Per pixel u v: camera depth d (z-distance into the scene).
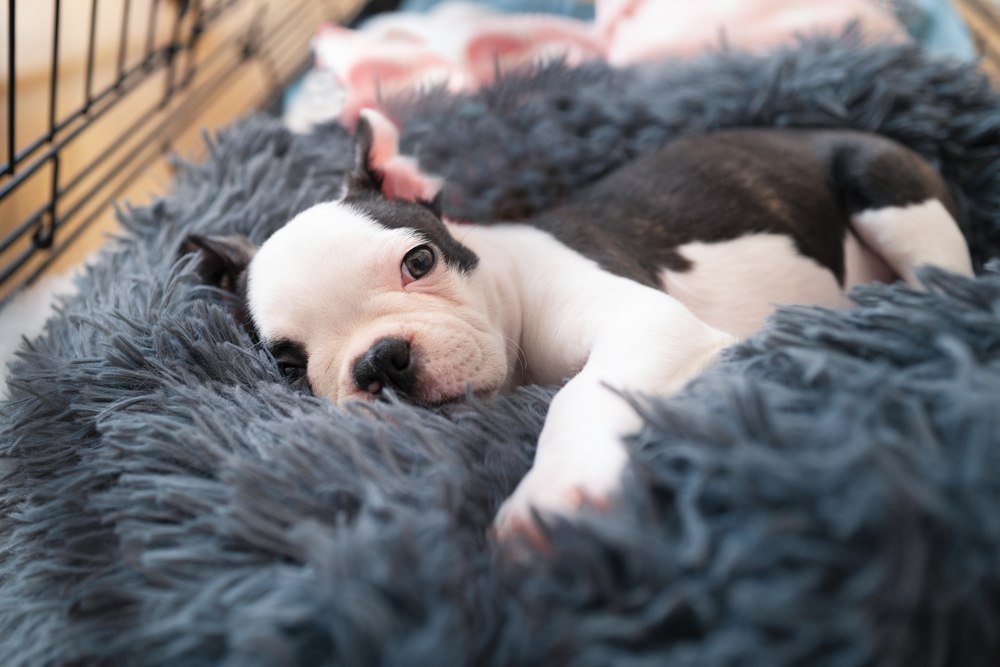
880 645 0.22
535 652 0.23
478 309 0.37
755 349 0.29
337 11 0.82
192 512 0.28
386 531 0.25
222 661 0.25
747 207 0.42
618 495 0.26
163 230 0.41
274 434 0.30
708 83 0.49
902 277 0.43
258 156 0.46
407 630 0.24
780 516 0.23
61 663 0.27
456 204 0.47
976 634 0.23
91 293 0.39
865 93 0.47
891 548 0.22
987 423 0.24
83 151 0.61
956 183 0.46
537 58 0.55
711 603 0.23
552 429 0.29
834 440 0.24
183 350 0.34
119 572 0.28
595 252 0.39
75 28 0.74
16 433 0.32
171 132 0.58
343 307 0.35
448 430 0.30
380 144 0.42
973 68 0.48
